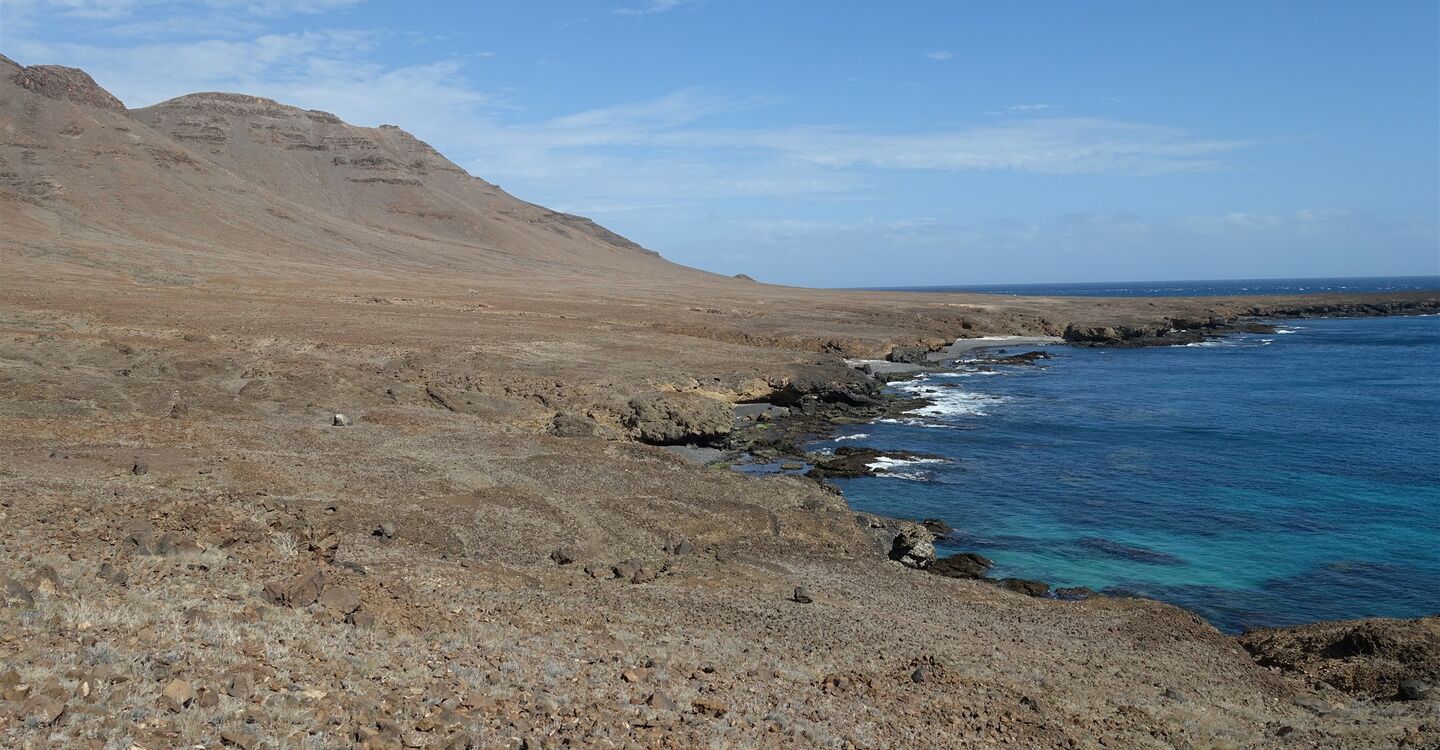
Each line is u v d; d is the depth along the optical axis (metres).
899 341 83.69
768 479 33.06
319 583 13.82
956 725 12.92
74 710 7.84
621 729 10.14
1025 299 145.88
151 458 25.14
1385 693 17.38
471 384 47.25
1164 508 34.12
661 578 21.50
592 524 25.12
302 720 8.72
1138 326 102.06
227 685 9.12
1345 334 106.25
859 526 28.75
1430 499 34.97
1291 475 38.84
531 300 92.75
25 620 9.89
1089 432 48.22
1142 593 26.00
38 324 50.41
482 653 12.53
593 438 36.19
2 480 20.41
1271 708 16.30
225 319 59.09
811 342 78.38
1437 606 25.05
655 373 53.38
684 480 30.81
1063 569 27.83
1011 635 19.62
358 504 23.19
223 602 12.34
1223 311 130.88
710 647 15.52
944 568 27.56
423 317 70.38
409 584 16.84
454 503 24.61
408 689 10.20
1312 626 20.97
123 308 59.25
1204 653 19.56
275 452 28.50
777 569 23.75
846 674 14.91
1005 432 48.28
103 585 12.12
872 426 50.06
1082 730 13.69
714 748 10.07
